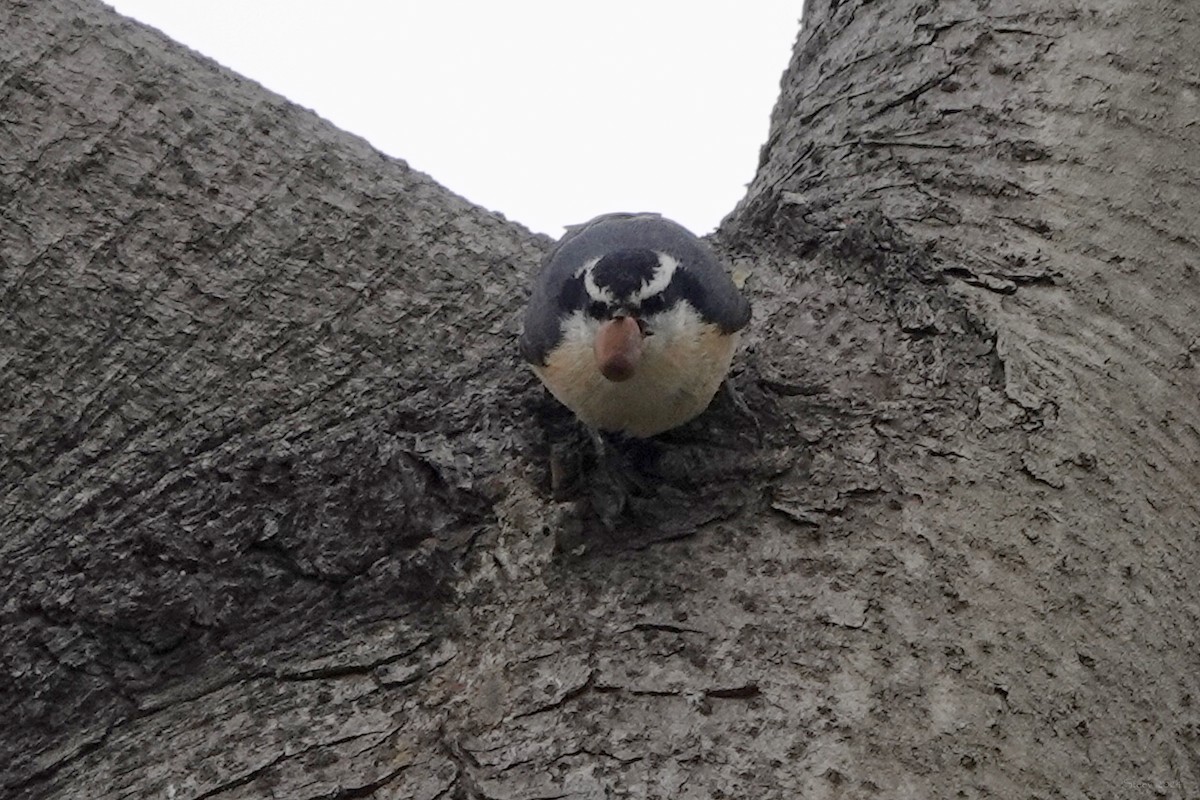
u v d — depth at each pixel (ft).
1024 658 8.46
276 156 10.72
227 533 9.34
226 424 10.06
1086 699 8.43
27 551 9.59
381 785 7.97
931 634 8.45
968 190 11.37
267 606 9.14
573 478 9.27
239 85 10.97
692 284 10.19
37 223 10.07
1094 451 9.57
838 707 8.05
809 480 9.21
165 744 8.59
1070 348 10.15
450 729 8.13
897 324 10.24
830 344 10.21
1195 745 8.65
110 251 10.15
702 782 7.70
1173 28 12.34
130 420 10.02
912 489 9.14
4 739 8.91
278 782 8.12
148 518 9.48
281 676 8.75
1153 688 8.69
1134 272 10.75
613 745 7.88
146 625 9.11
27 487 9.85
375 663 8.64
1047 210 11.11
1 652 9.11
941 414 9.59
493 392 10.09
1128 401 9.95
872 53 13.17
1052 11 12.63
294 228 10.59
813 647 8.32
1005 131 11.78
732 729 7.93
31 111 10.19
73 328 10.04
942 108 12.21
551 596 8.73
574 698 8.15
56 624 9.18
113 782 8.46
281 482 9.52
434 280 10.81
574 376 9.76
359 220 10.79
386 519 9.27
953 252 10.80
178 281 10.23
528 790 7.73
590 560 8.89
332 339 10.44
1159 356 10.28
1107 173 11.39
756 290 10.84
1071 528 9.14
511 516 9.14
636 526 9.05
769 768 7.77
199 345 10.19
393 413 9.85
